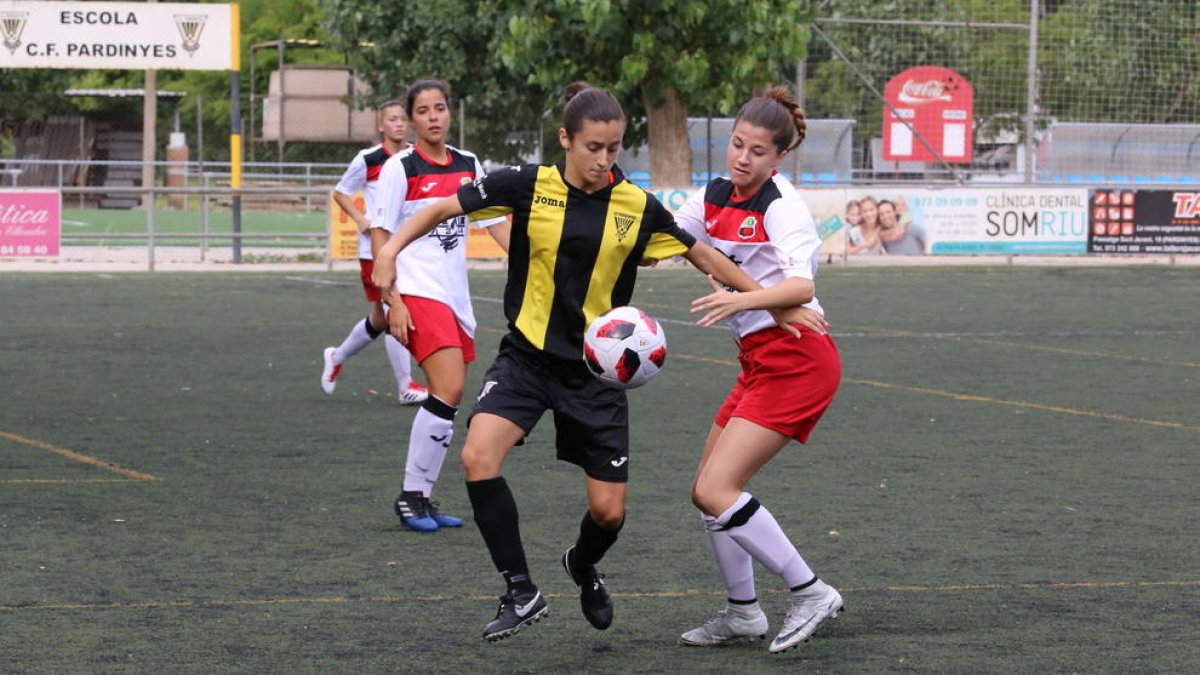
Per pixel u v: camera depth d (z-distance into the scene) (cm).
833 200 4338
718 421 992
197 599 1033
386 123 1886
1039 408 1950
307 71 7206
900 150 4891
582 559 941
